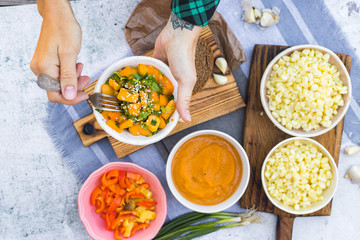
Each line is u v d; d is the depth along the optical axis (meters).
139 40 0.74
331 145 0.73
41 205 0.76
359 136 0.76
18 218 0.76
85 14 0.76
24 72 0.76
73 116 0.75
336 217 0.76
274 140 0.73
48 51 0.56
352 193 0.76
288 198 0.70
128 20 0.73
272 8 0.75
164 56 0.67
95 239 0.68
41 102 0.76
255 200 0.73
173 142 0.74
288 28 0.76
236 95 0.72
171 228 0.74
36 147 0.76
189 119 0.62
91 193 0.71
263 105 0.70
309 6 0.76
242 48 0.74
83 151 0.75
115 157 0.75
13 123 0.76
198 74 0.71
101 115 0.60
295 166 0.70
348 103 0.68
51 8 0.57
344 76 0.69
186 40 0.61
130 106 0.58
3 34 0.75
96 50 0.76
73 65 0.56
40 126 0.76
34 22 0.76
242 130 0.75
